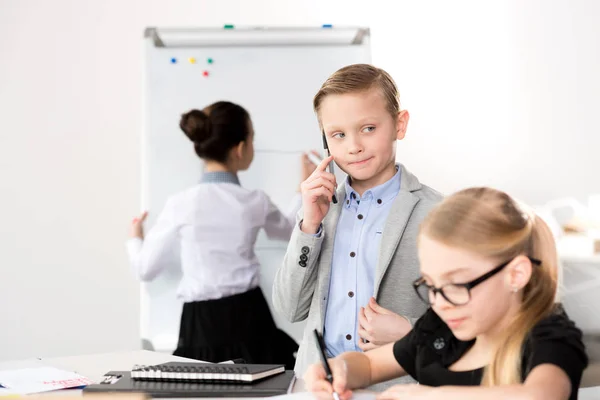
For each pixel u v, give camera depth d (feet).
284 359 8.93
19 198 11.82
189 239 9.00
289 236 9.13
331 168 4.87
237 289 8.96
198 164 9.14
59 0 11.89
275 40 9.27
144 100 9.20
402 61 11.82
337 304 4.82
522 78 11.84
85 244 11.85
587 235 10.05
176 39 9.25
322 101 4.70
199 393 3.78
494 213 3.24
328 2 11.82
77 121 11.88
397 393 3.32
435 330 3.68
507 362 3.28
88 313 11.82
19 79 11.85
